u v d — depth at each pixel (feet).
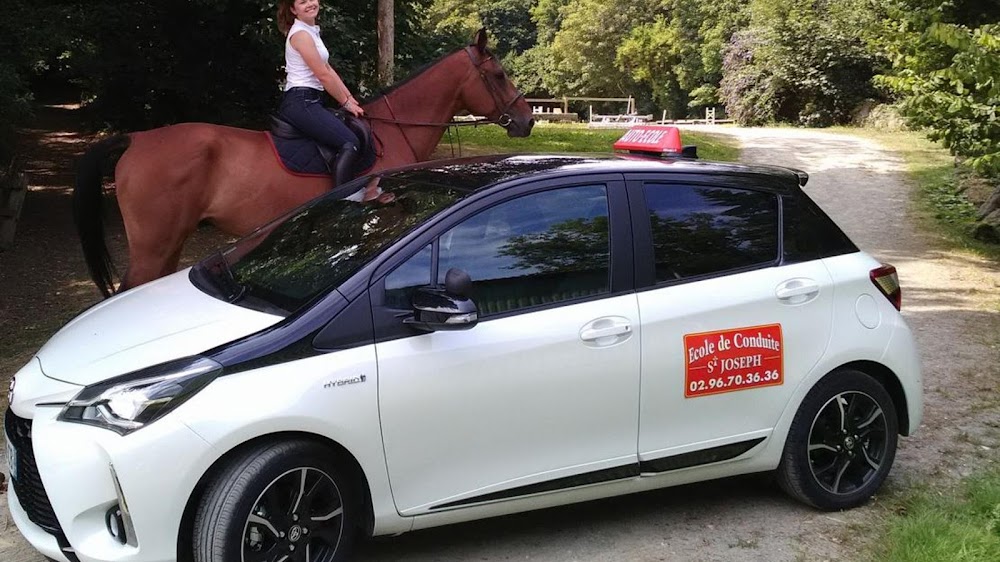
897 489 15.14
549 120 113.80
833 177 53.21
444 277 11.69
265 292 12.12
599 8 158.30
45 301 26.81
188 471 9.98
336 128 19.08
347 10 41.14
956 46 27.96
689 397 12.85
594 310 12.25
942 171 53.67
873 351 14.15
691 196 13.48
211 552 10.22
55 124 67.15
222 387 10.27
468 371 11.38
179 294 12.97
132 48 40.22
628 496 14.87
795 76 89.97
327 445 10.86
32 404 10.87
